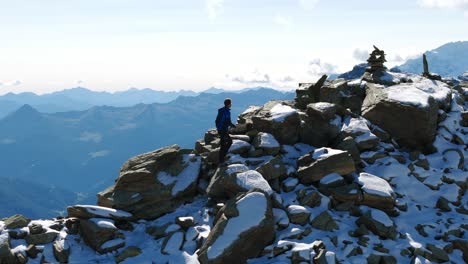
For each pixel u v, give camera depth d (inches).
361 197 605.0
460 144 785.6
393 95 821.9
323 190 626.8
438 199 642.2
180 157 741.3
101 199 659.4
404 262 500.4
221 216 544.4
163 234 585.0
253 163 698.2
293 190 643.5
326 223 559.5
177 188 676.7
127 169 706.2
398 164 709.3
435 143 781.9
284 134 772.0
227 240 507.8
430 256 510.9
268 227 524.1
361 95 952.9
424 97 802.2
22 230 575.5
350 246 511.8
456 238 550.6
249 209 536.4
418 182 677.3
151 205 649.6
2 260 524.1
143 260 536.1
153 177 668.1
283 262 486.6
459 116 868.6
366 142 742.5
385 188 618.8
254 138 767.1
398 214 609.9
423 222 590.9
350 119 805.2
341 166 642.2
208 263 495.5
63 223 613.9
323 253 483.2
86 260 542.3
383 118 811.4
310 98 927.0
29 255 542.6
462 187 674.8
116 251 561.6
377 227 545.0
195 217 627.5
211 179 676.1
